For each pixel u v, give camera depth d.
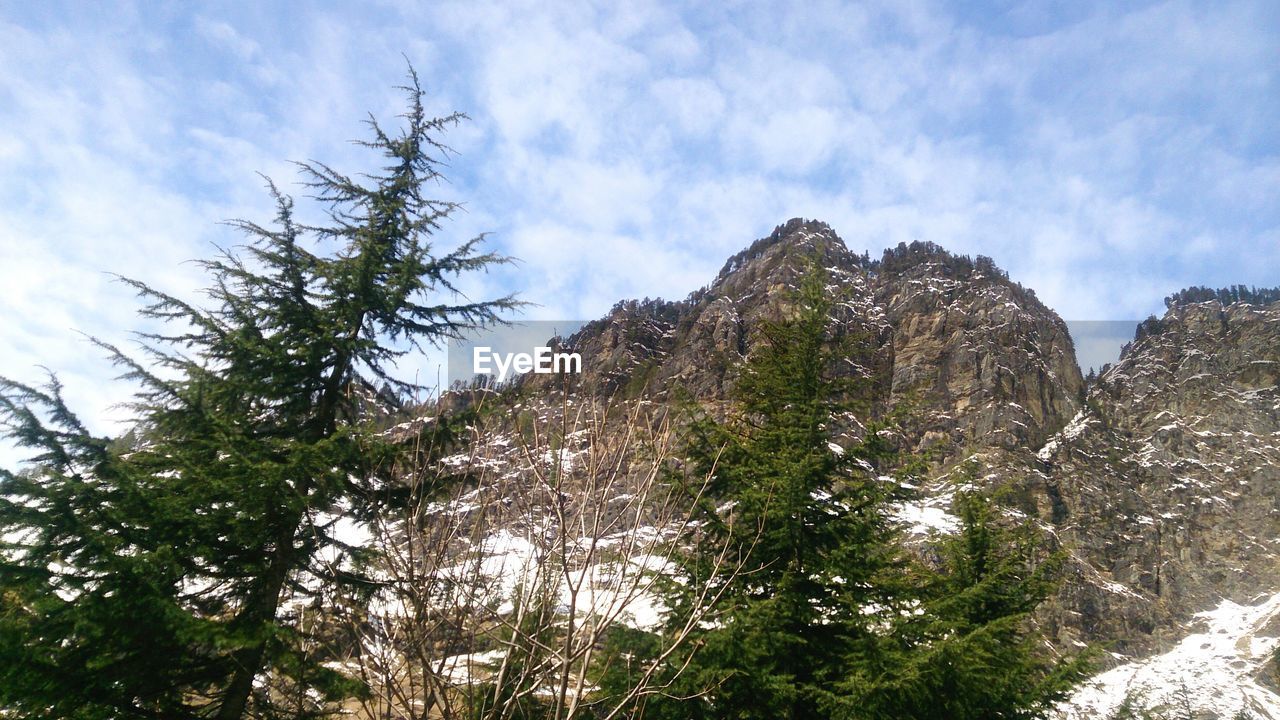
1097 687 13.42
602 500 6.11
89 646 7.79
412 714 5.36
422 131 13.68
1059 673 13.17
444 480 8.68
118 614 7.45
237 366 10.95
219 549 9.20
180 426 10.11
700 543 10.30
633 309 102.81
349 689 7.21
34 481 8.00
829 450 11.98
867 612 10.87
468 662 5.83
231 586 9.31
